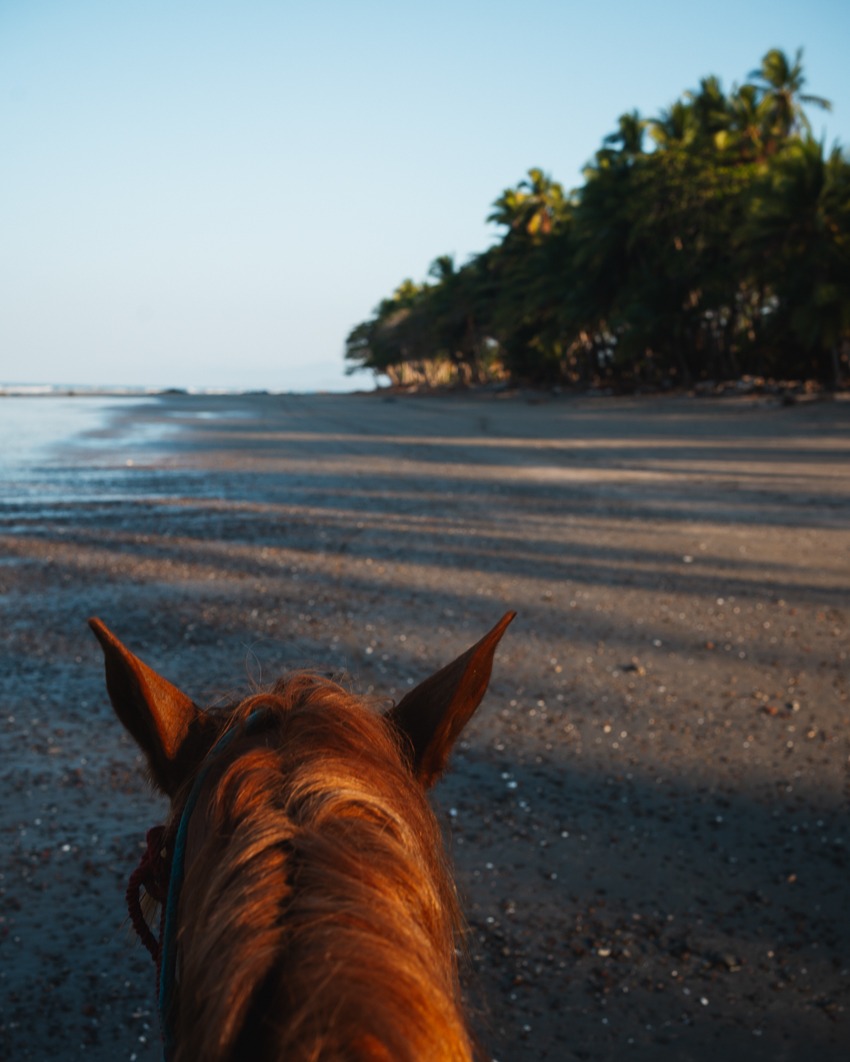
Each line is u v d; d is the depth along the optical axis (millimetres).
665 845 4820
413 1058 692
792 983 3736
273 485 19484
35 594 10125
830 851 4742
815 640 8227
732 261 49438
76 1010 3596
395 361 141750
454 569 11156
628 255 58969
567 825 5027
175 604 9633
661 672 7473
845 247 42125
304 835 878
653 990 3697
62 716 6625
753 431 29969
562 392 67562
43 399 105625
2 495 18219
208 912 845
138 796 5383
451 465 22984
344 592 10078
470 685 1252
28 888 4418
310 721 1102
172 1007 963
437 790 5438
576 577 10680
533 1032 3430
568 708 6715
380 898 824
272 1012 726
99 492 18594
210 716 1302
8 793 5395
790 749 5969
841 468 20109
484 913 4195
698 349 58656
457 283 97625
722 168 51938
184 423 45781
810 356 49281
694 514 14703
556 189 82500
